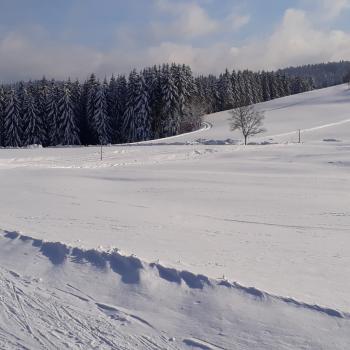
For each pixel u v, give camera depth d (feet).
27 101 229.25
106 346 14.96
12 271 22.03
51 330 16.10
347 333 15.03
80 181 72.08
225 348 14.76
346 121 212.43
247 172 90.58
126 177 80.28
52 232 29.63
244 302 17.42
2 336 15.71
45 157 122.72
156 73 244.83
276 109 282.15
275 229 35.83
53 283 20.42
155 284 19.47
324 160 107.76
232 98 318.45
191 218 39.81
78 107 243.81
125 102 240.12
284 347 14.58
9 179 73.87
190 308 17.46
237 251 26.63
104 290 19.47
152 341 15.29
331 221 40.11
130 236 29.60
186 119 233.35
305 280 20.76
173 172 89.30
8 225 32.09
